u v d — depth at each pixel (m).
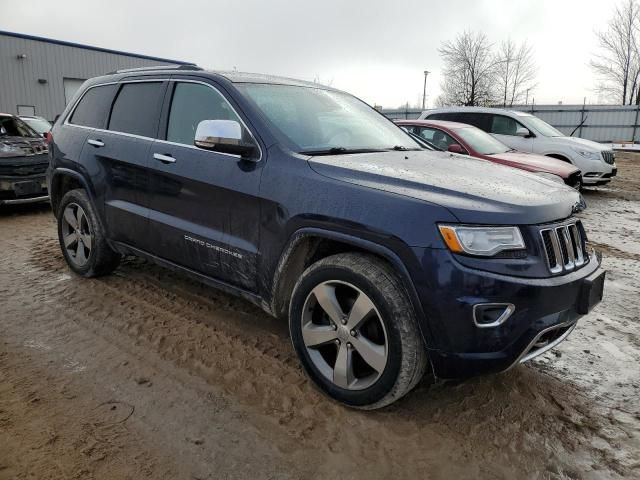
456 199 2.39
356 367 2.68
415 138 4.12
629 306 4.36
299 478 2.19
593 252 2.85
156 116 3.73
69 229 4.63
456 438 2.48
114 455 2.29
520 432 2.54
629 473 2.28
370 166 2.77
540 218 2.39
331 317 2.67
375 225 2.42
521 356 2.34
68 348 3.28
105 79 4.42
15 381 2.87
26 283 4.44
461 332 2.27
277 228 2.82
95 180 4.12
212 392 2.81
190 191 3.32
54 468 2.20
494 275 2.23
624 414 2.73
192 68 3.67
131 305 3.97
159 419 2.56
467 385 2.95
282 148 2.94
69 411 2.60
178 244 3.46
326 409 2.67
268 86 3.51
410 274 2.33
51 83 26.05
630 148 25.42
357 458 2.32
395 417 2.62
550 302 2.32
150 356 3.19
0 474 2.14
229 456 2.31
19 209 8.20
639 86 37.09
